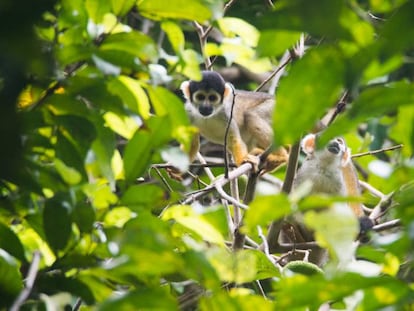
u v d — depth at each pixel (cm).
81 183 623
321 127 1650
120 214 665
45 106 611
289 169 1098
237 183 1384
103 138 640
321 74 421
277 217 484
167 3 634
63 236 605
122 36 633
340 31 393
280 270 836
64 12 648
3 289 561
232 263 539
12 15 270
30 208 651
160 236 509
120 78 695
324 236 476
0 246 632
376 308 485
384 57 373
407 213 462
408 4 353
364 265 650
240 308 493
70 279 609
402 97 414
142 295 466
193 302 808
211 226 739
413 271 740
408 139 488
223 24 1134
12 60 274
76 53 597
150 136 614
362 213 1407
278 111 429
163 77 727
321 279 463
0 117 275
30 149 601
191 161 1612
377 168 1376
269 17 388
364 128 1919
